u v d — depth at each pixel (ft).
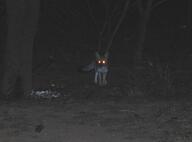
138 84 49.60
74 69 62.59
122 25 86.79
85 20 88.84
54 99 43.78
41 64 65.00
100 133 31.24
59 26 85.71
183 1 99.04
